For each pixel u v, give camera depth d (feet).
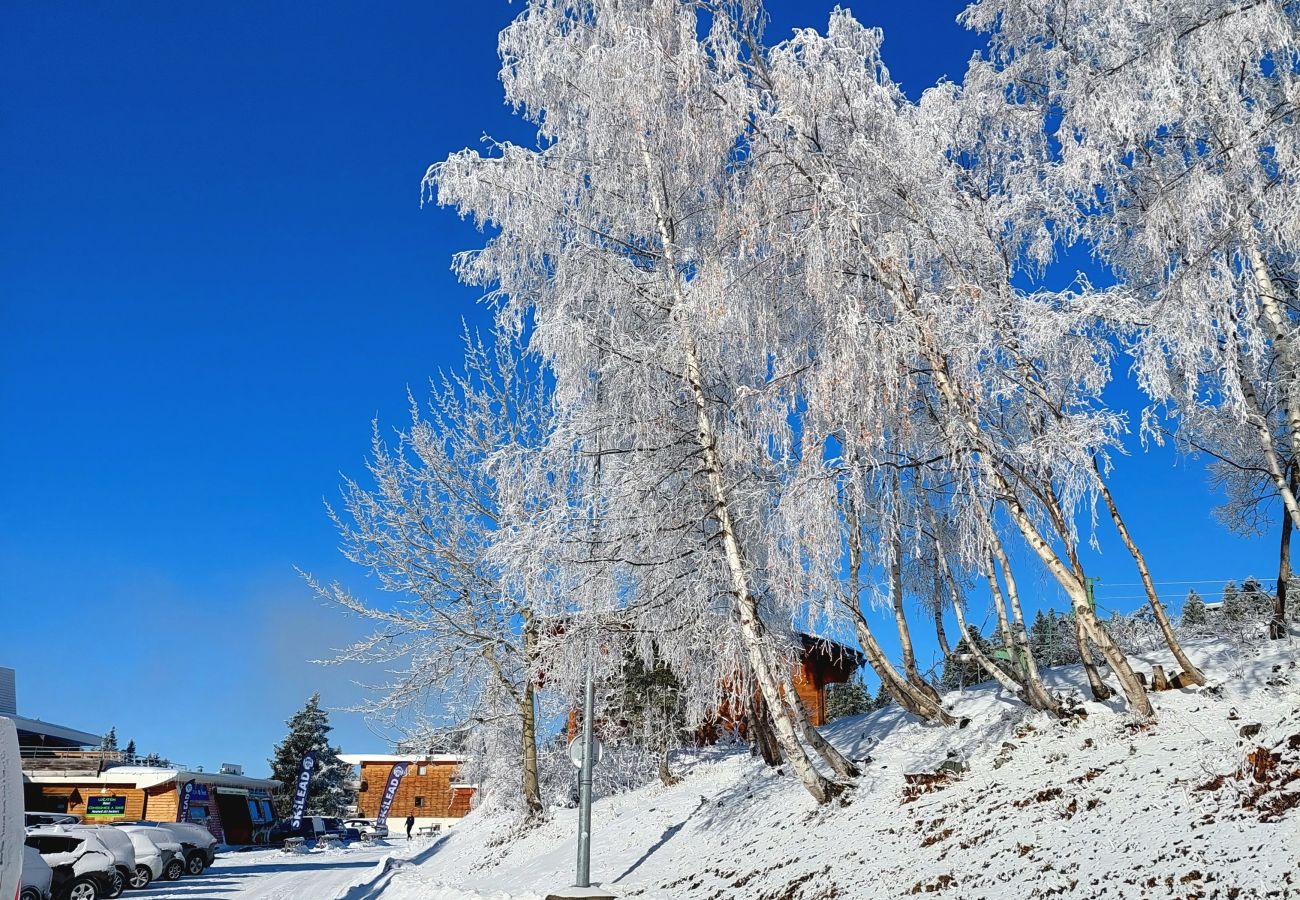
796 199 43.52
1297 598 58.95
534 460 49.88
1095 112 37.27
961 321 39.70
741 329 45.91
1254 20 33.83
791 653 53.78
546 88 54.54
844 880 36.45
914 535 51.70
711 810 60.03
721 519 49.90
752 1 51.29
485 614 79.87
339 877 88.02
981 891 28.99
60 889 66.64
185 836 94.48
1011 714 52.16
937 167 42.27
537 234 53.31
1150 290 45.37
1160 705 43.14
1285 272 46.52
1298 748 28.94
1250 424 44.96
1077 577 47.29
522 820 82.17
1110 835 29.01
